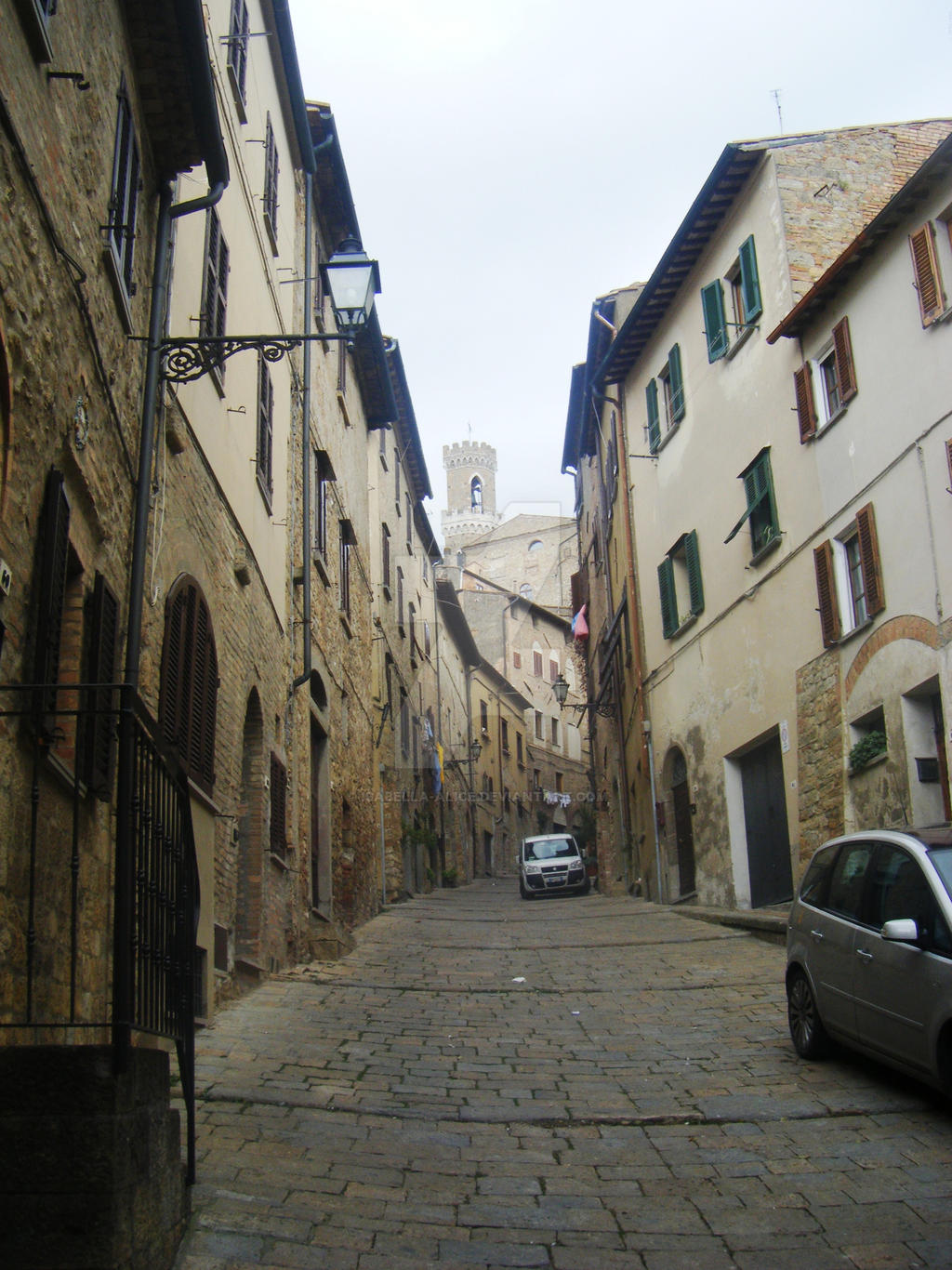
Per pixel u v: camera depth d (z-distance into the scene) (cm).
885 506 1412
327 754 1848
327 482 1959
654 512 2328
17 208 544
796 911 925
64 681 680
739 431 1884
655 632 2317
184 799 589
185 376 925
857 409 1485
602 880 3291
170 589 934
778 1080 815
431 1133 701
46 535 592
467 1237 541
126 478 806
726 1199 595
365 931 1944
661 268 2114
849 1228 552
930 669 1306
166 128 902
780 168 1773
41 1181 402
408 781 3169
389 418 2725
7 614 541
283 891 1410
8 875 539
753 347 1834
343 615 2044
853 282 1500
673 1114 734
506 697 5828
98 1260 396
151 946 517
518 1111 747
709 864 2006
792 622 1683
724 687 1942
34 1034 574
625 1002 1125
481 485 12106
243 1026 979
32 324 566
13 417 544
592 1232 552
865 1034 777
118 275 748
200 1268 475
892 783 1394
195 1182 571
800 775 1652
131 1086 429
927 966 704
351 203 2059
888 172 1811
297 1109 729
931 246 1315
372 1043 936
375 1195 588
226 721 1159
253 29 1476
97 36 717
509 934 1806
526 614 6556
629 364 2477
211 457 1116
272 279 1550
